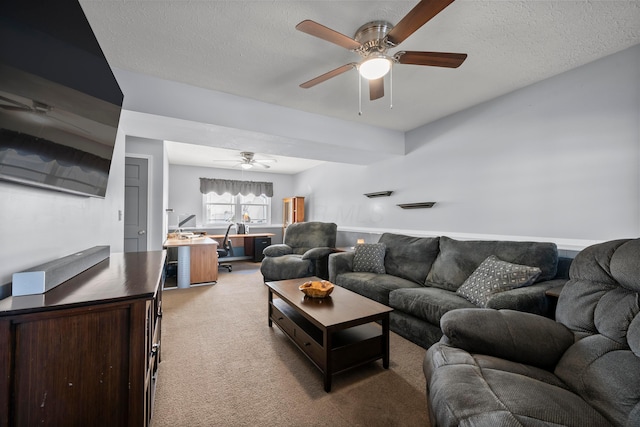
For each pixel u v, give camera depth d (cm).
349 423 144
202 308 320
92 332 97
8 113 82
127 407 100
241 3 156
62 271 122
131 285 117
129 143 396
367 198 465
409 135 381
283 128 299
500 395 92
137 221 399
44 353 90
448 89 262
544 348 121
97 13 161
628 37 186
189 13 163
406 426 142
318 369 183
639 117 194
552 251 217
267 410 153
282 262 403
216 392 168
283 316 238
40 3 92
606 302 120
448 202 328
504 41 191
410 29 148
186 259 415
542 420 81
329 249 409
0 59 76
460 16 166
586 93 219
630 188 197
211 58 210
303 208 667
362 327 217
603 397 92
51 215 139
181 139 317
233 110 271
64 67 109
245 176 705
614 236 204
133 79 229
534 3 156
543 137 245
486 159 288
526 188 255
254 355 212
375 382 179
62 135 116
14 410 86
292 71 229
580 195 222
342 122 339
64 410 92
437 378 110
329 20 171
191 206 643
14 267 108
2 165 87
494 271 216
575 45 195
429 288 262
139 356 102
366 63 173
